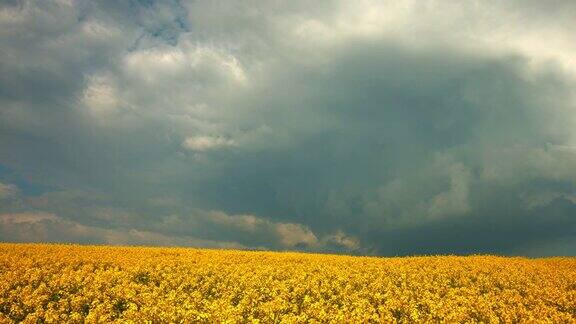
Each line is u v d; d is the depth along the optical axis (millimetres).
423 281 24734
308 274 25922
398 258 36219
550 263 35062
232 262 30500
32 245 36562
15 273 21812
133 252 34594
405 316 16750
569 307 19484
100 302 17734
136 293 19844
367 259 35250
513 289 22672
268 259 33375
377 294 19484
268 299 19359
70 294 18859
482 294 22125
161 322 14195
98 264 26828
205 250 39781
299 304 18656
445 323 15438
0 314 15336
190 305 15945
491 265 31031
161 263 27609
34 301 16703
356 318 14961
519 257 39219
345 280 23938
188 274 24766
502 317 16719
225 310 15000
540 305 18844
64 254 29953
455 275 27125
